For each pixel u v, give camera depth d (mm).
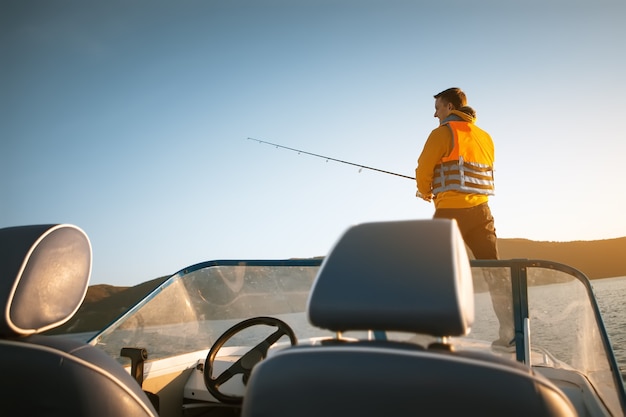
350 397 910
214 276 2834
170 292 2787
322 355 955
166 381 2740
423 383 876
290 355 980
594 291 2037
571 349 2135
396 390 886
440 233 1046
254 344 2762
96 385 1272
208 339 2947
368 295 1010
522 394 834
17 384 1275
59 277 1410
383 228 1106
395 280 1007
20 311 1319
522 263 2277
